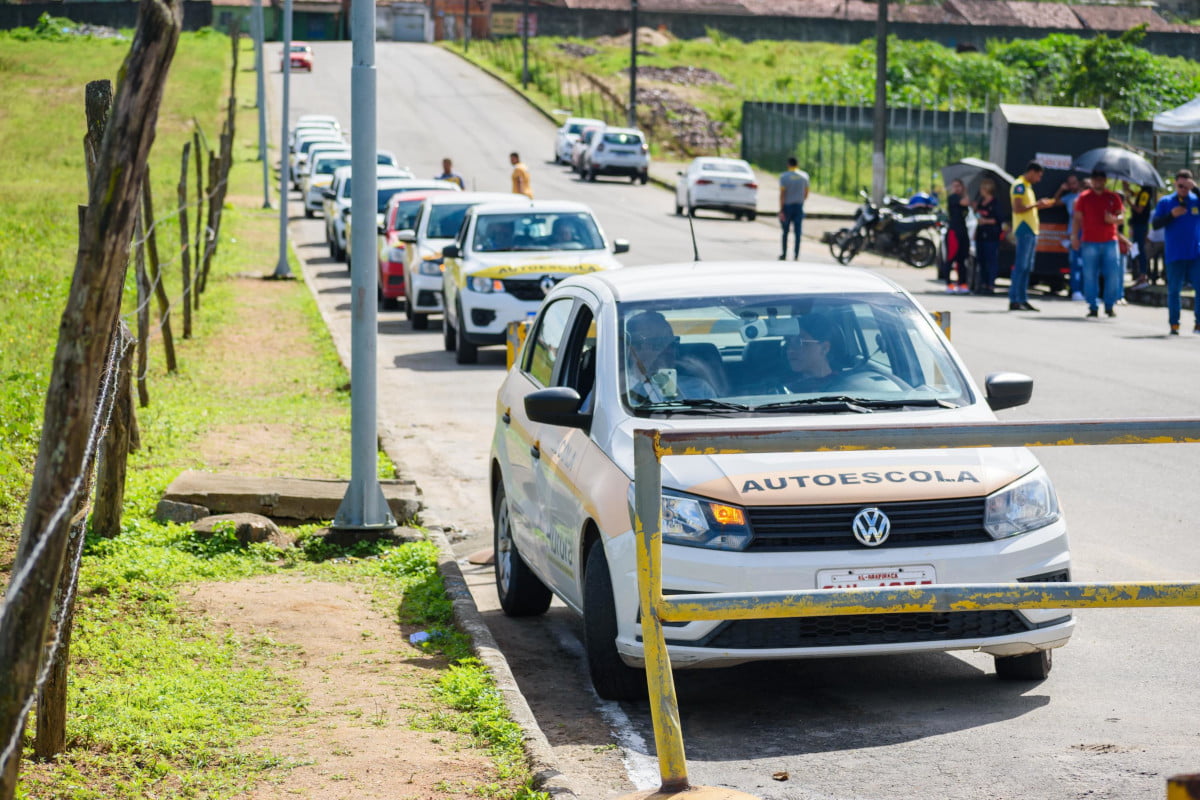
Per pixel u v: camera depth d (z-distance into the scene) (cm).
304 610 1092
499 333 2620
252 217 6078
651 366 987
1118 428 607
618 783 780
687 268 1138
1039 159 3966
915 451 912
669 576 852
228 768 760
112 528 1252
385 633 1045
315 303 3406
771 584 845
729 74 12338
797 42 14612
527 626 1148
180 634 1018
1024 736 838
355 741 806
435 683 921
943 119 7831
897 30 14688
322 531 1324
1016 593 620
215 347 2708
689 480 879
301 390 2275
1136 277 3597
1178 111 3741
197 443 1780
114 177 463
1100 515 1413
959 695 926
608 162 7675
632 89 9019
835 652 855
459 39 16650
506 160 8650
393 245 3494
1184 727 845
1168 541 1303
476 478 1725
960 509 877
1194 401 1998
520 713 849
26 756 759
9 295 2936
